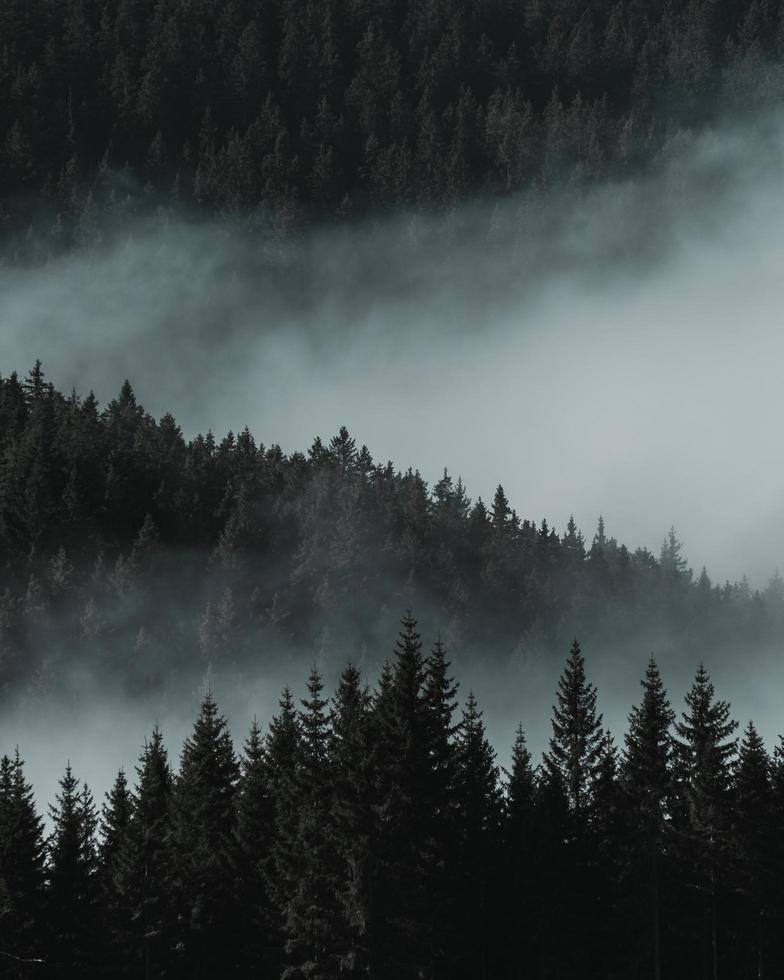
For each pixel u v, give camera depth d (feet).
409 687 406.82
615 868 420.77
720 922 425.69
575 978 415.44
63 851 410.31
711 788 412.36
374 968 374.02
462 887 409.49
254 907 426.10
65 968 401.49
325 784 392.68
